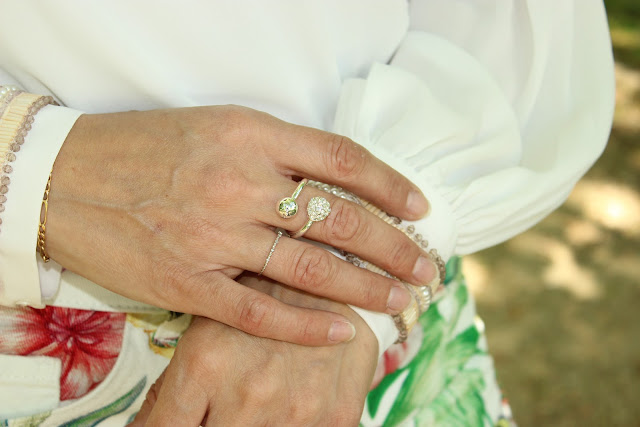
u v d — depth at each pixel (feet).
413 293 1.39
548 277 3.58
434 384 1.64
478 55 1.52
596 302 3.48
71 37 1.29
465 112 1.46
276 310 1.27
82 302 1.39
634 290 3.54
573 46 1.48
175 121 1.30
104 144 1.29
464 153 1.43
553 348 3.28
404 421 1.60
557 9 1.44
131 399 1.45
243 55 1.34
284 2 1.32
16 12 1.27
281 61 1.36
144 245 1.28
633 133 4.42
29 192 1.27
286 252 1.28
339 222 1.29
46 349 1.39
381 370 1.57
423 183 1.39
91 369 1.41
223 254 1.28
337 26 1.41
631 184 4.09
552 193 1.46
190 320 1.43
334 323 1.30
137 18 1.29
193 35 1.31
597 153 1.45
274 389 1.29
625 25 5.29
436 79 1.49
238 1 1.29
